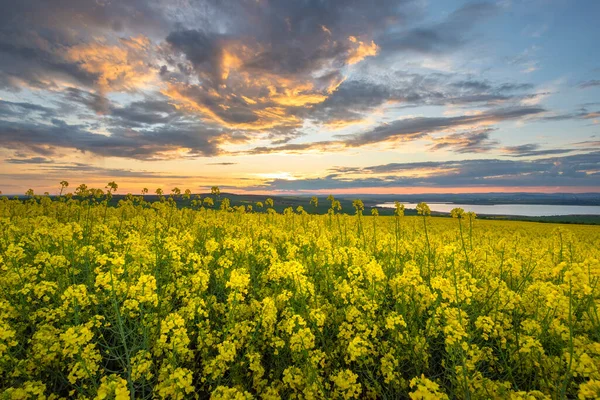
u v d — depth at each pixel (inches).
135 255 257.8
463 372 147.3
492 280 257.3
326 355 182.2
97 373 173.0
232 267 293.1
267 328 195.0
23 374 161.8
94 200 553.9
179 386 139.6
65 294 178.1
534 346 162.6
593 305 163.2
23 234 402.9
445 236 585.9
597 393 112.7
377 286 244.4
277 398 159.2
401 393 167.3
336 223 612.7
